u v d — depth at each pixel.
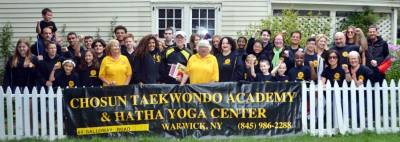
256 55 11.25
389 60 11.88
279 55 11.00
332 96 10.10
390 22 19.77
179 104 9.88
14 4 17.80
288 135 9.99
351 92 10.06
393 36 19.77
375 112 10.20
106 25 17.84
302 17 17.78
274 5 18.44
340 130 10.08
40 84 10.70
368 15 18.97
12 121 9.91
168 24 17.89
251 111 9.94
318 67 10.76
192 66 10.05
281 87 9.98
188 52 10.55
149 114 9.87
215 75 10.05
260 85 9.95
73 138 9.86
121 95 9.86
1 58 17.67
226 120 9.91
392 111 10.25
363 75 10.30
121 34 11.67
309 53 10.89
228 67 10.33
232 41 10.48
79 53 11.85
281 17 17.39
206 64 10.03
